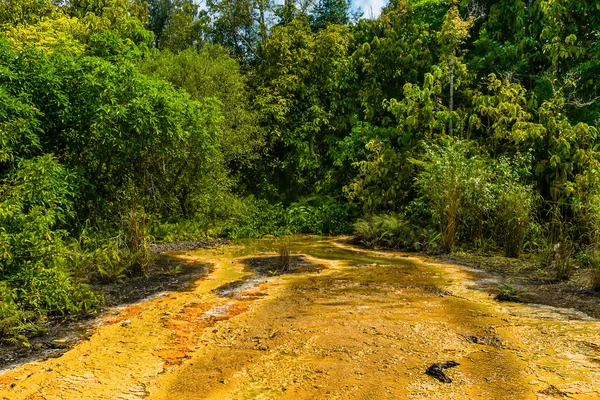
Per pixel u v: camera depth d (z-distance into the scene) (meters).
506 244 7.57
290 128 15.50
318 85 15.62
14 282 4.33
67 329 3.91
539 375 2.84
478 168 8.45
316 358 3.18
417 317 4.12
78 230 7.84
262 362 3.13
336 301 4.73
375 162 11.05
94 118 7.55
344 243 10.13
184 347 3.45
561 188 8.27
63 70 7.68
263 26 17.45
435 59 12.30
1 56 7.29
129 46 12.61
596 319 4.00
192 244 9.57
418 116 10.43
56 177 6.75
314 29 18.03
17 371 3.03
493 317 4.09
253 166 15.59
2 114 6.00
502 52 10.83
